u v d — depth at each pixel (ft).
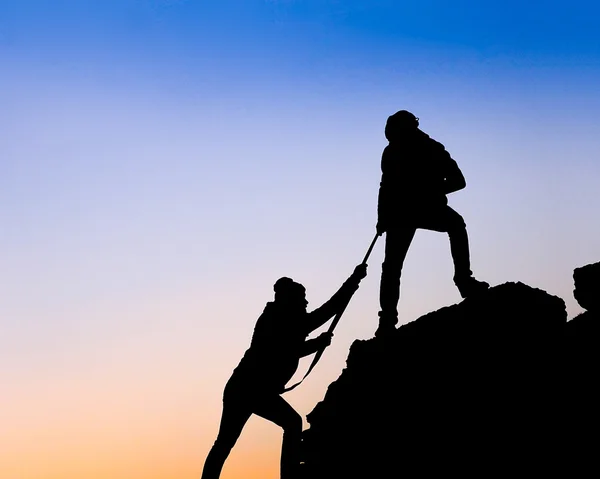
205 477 26.78
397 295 30.01
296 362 27.43
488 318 28.48
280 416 27.12
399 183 29.48
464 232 29.81
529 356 27.27
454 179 29.63
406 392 27.63
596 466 23.77
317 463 28.22
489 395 26.43
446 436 25.90
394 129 30.01
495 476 24.40
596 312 28.50
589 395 25.62
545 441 24.82
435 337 28.76
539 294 29.07
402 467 25.85
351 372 30.17
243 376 27.07
